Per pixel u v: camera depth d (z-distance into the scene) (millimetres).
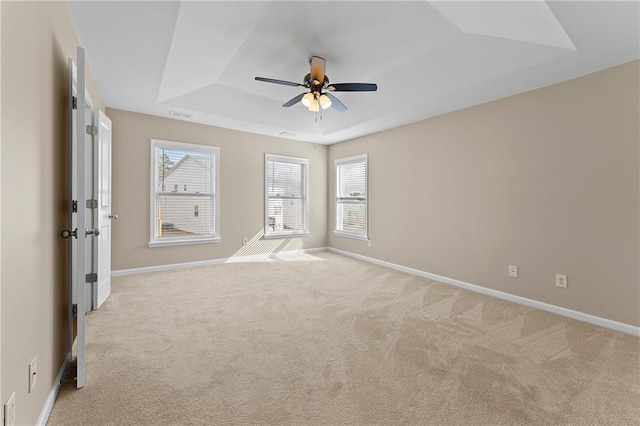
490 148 3553
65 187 1911
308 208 6109
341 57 3020
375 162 5195
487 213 3580
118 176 4160
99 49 2547
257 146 5426
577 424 1489
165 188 4594
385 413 1557
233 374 1892
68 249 1979
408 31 2559
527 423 1492
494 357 2119
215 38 2539
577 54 2447
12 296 1117
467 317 2855
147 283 3863
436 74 3137
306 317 2820
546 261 3068
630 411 1581
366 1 2195
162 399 1647
